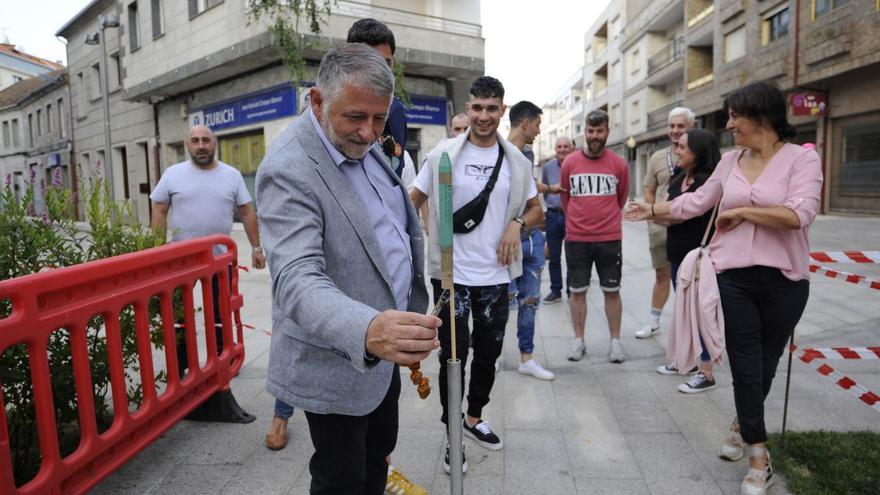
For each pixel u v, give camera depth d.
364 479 1.84
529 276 4.11
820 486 2.55
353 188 1.70
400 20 14.98
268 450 3.08
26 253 2.68
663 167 4.73
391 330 1.31
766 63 19.80
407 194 1.96
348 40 2.68
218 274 3.38
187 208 3.80
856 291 6.60
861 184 17.66
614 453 3.00
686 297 2.86
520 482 2.73
